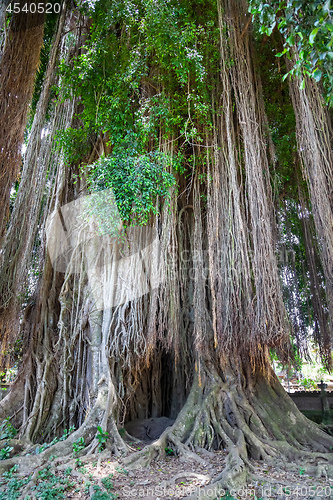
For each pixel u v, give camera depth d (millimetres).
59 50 8758
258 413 6781
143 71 7852
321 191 5781
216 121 7844
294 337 8602
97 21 7879
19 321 6785
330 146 6133
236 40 7809
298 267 9555
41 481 4559
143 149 7422
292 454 5789
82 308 7430
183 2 7875
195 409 6770
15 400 7012
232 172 6945
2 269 5730
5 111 5457
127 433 6641
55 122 8305
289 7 3842
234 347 6465
